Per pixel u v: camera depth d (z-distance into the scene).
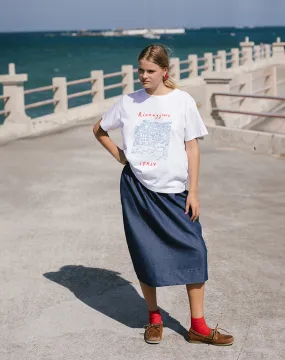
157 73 3.62
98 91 15.42
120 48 155.88
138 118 3.71
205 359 3.73
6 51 138.00
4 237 6.12
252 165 9.50
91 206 7.21
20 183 8.33
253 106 16.56
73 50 142.12
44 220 6.68
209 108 12.12
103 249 5.75
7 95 12.15
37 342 3.99
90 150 10.65
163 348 3.88
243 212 6.93
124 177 3.80
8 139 11.66
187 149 3.74
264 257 5.50
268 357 3.75
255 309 4.43
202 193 7.77
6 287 4.88
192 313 3.88
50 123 13.06
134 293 4.76
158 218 3.68
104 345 3.93
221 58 25.30
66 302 4.60
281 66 30.88
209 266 5.28
